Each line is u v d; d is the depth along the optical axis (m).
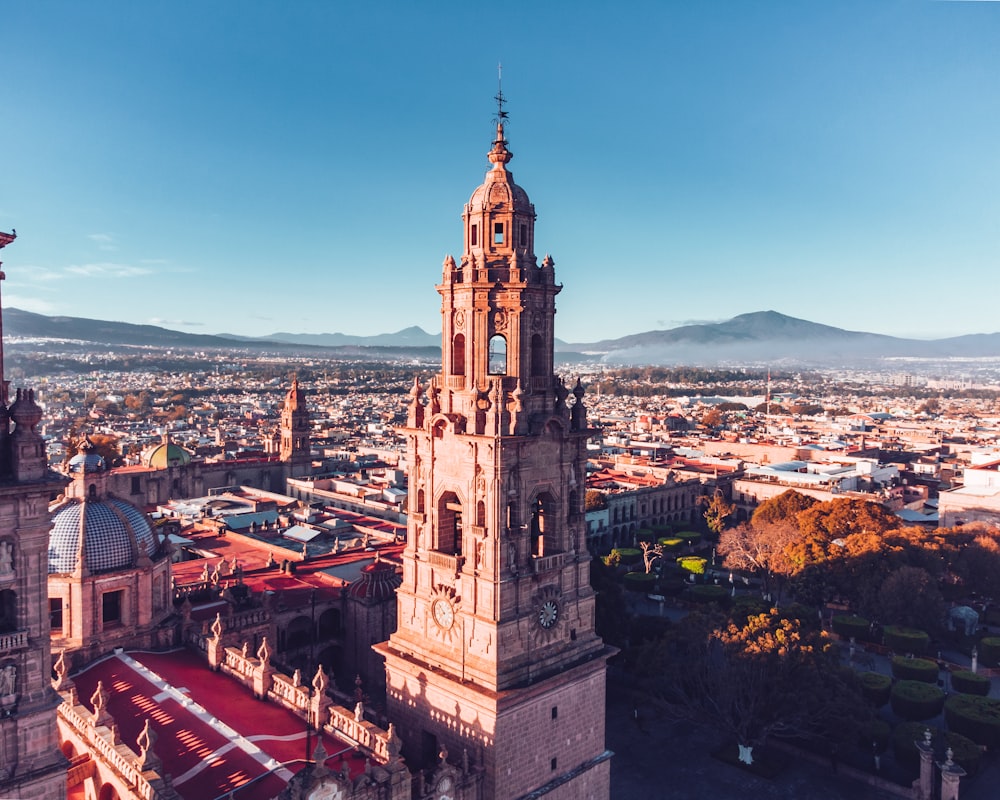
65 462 69.31
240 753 49.72
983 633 132.50
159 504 171.88
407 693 60.69
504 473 54.88
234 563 99.94
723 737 92.62
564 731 59.66
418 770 58.53
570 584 60.91
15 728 38.16
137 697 58.38
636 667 97.94
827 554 138.00
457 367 59.06
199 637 68.94
